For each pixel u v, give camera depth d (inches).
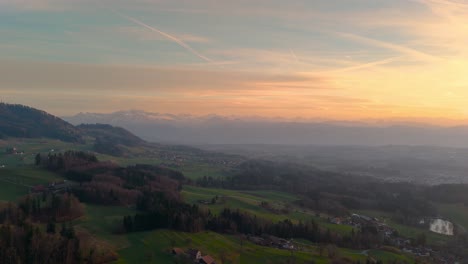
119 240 5851.4
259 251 6048.2
